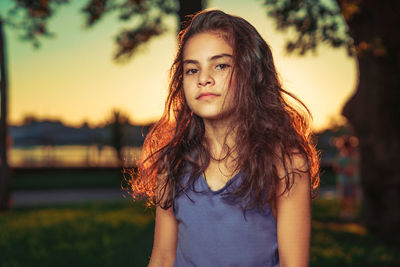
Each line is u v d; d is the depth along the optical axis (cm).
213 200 130
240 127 133
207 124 140
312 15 629
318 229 811
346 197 966
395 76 745
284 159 130
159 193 145
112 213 1020
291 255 127
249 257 126
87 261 582
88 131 2877
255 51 137
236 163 132
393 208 750
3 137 1141
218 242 127
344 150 984
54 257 610
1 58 1162
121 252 609
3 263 580
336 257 611
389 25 711
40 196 1443
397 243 723
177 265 137
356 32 733
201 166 137
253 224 127
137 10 799
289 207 129
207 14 136
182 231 136
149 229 695
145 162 159
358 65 791
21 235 770
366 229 800
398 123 754
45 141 2834
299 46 638
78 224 877
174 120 159
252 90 135
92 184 1714
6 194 1117
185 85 135
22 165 2248
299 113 150
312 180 150
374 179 768
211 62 131
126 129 2064
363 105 777
